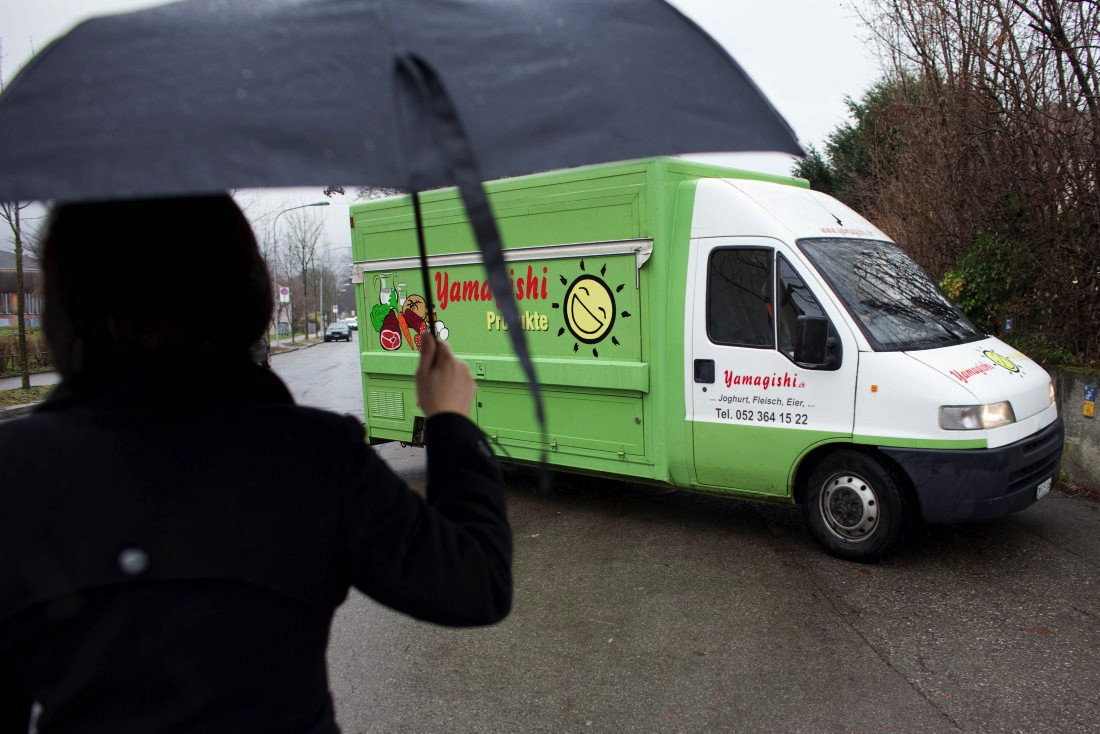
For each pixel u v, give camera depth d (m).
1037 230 7.91
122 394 1.16
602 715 3.66
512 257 6.68
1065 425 7.03
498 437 7.07
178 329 1.19
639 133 1.23
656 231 5.82
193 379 1.19
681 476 6.01
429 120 1.04
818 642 4.27
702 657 4.16
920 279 6.07
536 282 6.57
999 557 5.34
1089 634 4.23
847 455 5.27
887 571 5.18
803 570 5.27
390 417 7.98
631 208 5.93
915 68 10.34
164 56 1.10
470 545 1.25
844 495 5.33
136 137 1.00
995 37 8.41
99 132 1.02
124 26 1.18
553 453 6.67
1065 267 7.57
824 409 5.28
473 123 1.12
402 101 1.04
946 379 4.94
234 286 1.24
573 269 6.33
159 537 1.08
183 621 1.07
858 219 6.36
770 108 1.41
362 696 3.94
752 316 5.56
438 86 1.04
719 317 5.70
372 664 4.28
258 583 1.11
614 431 6.29
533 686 3.96
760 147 1.33
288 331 64.25
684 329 5.86
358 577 1.21
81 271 1.18
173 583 1.07
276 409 1.22
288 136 0.99
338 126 0.99
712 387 5.75
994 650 4.10
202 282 1.20
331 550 1.17
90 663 1.05
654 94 1.28
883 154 12.51
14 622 1.07
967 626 4.38
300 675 1.16
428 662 4.27
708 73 1.35
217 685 1.08
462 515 1.30
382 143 0.98
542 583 5.29
